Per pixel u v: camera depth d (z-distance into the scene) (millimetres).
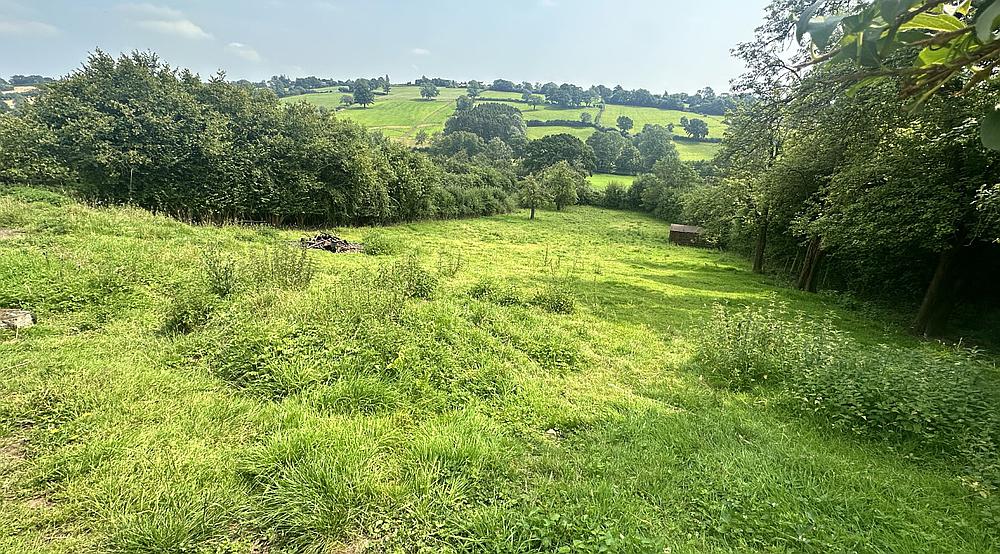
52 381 4336
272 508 3141
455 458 3820
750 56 11086
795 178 17000
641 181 62219
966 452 4426
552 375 6477
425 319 7031
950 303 12203
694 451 4398
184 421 4027
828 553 3002
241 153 24375
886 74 1198
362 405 4660
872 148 12094
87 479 3205
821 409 5473
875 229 11188
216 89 26141
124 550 2713
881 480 3990
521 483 3699
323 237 19094
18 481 3160
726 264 26984
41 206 15594
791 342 7328
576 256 24156
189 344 5609
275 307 6562
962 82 4867
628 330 9633
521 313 9148
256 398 4625
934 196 10070
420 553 2877
